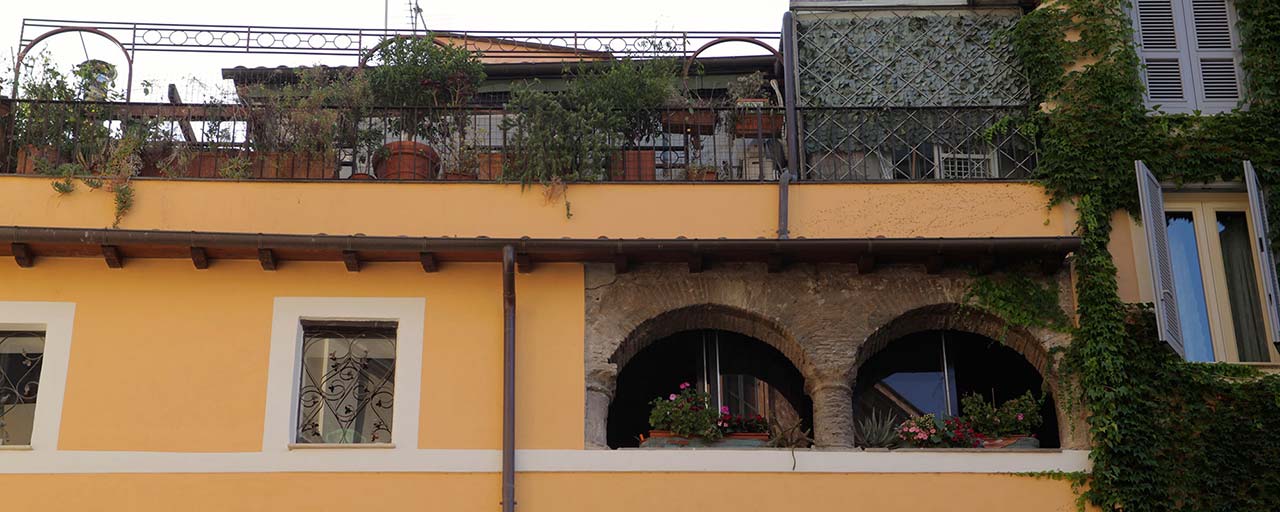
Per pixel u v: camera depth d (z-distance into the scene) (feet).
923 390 44.50
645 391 45.11
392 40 49.14
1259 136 44.98
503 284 41.55
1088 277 42.42
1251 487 40.01
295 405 40.91
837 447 41.11
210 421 40.29
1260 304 43.57
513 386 40.73
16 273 41.50
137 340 41.06
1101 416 40.73
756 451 40.47
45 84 46.09
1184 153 44.55
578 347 41.86
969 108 45.52
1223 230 44.55
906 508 40.04
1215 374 41.45
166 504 39.27
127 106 44.96
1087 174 43.98
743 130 47.21
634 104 46.68
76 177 42.65
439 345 41.55
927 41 48.57
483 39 53.52
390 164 45.24
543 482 40.01
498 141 50.14
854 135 46.96
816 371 42.11
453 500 39.73
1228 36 47.32
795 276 43.11
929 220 43.60
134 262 41.88
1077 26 46.39
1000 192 43.96
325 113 45.24
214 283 41.86
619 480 40.09
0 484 39.17
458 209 43.16
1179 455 40.40
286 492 39.55
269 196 42.93
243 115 45.70
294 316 41.65
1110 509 39.81
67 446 39.75
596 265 42.88
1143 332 41.88
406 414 40.68
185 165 44.78
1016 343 43.24
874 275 43.16
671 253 41.65
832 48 48.62
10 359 41.24
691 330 45.21
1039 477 40.42
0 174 42.70
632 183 43.73
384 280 42.22
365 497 39.63
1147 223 41.78
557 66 52.80
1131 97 45.27
